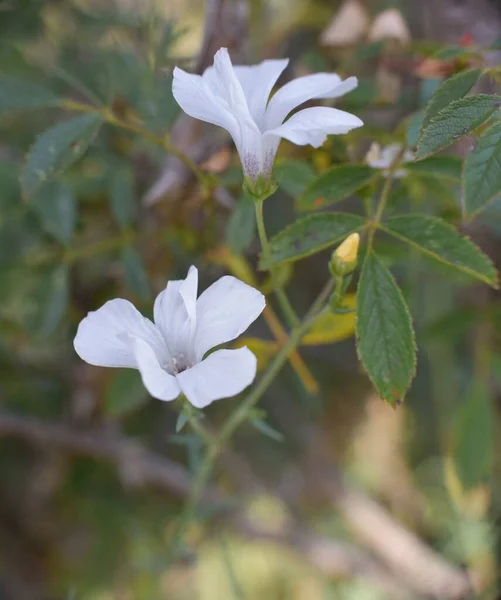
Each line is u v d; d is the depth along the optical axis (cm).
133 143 29
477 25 28
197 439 23
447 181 23
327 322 22
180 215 26
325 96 20
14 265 28
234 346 24
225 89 19
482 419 29
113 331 18
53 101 22
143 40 30
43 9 29
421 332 30
